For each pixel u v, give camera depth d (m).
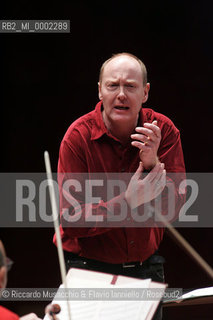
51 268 9.97
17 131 9.75
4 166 9.80
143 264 4.49
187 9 9.05
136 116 4.38
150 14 9.07
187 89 9.43
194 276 9.58
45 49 9.28
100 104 4.61
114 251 4.42
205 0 8.99
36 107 9.65
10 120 9.70
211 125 9.56
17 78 9.45
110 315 3.31
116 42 9.15
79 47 9.21
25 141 9.79
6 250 9.88
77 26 9.09
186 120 9.57
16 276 9.91
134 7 9.05
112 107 4.25
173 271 9.63
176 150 4.62
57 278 9.96
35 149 9.82
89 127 4.50
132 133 4.46
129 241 4.38
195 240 9.43
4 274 3.04
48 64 9.36
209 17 9.06
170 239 9.68
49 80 9.47
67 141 4.45
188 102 9.48
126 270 4.46
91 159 4.45
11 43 9.22
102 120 4.46
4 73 9.41
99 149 4.46
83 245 4.45
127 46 9.14
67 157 4.44
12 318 3.02
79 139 4.45
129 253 4.41
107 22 9.09
